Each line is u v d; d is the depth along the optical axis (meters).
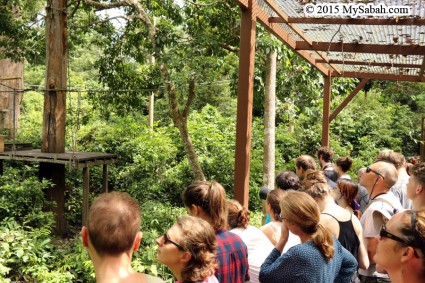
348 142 14.79
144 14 8.61
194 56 7.02
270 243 2.92
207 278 1.94
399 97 18.84
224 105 19.66
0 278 4.73
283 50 8.33
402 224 1.40
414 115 17.16
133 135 11.93
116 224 1.42
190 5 8.93
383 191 3.18
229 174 11.22
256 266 2.77
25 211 6.93
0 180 7.52
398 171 4.20
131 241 1.46
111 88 10.02
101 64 10.05
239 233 2.83
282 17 5.55
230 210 2.91
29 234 5.83
